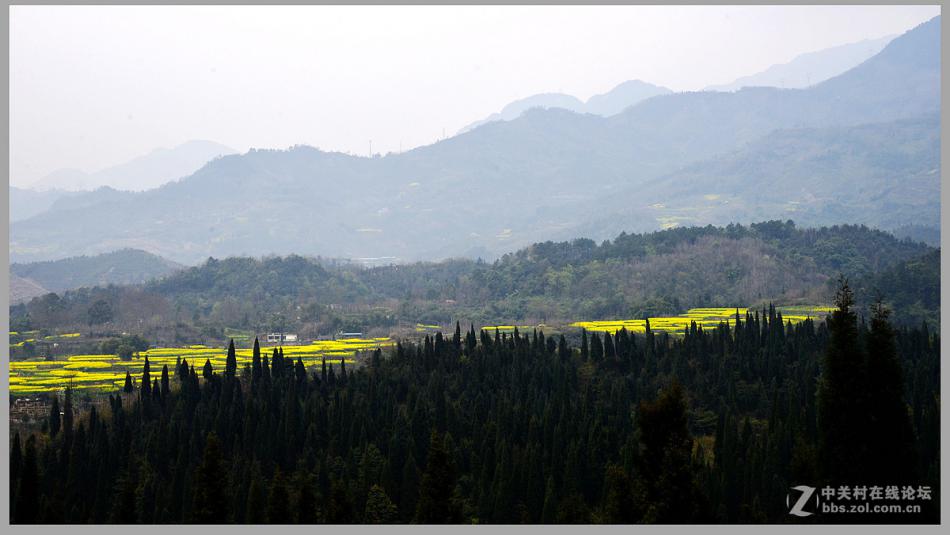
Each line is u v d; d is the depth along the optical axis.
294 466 123.81
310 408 137.50
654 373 157.62
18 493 104.31
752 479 104.44
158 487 114.62
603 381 149.75
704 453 124.56
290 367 165.00
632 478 98.00
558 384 145.25
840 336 89.88
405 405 139.12
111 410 150.50
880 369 88.00
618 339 176.00
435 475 98.12
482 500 108.81
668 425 87.44
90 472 120.50
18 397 180.00
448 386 152.00
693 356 161.75
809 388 134.25
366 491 113.00
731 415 123.19
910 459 88.19
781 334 169.75
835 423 88.88
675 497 85.81
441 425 130.62
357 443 126.44
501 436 122.56
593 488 113.00
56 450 126.81
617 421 128.50
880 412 87.56
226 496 102.38
